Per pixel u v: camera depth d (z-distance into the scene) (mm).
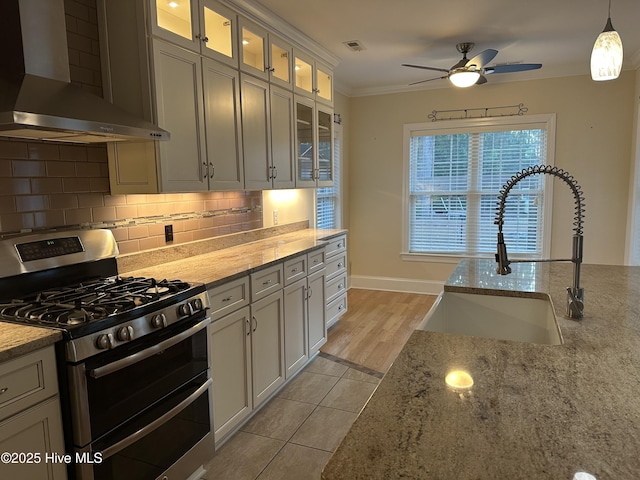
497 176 5297
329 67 4324
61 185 2215
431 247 5711
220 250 3256
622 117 4695
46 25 1981
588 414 965
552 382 1127
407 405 1013
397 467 786
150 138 2076
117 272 2406
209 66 2625
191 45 2482
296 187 3695
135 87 2277
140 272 2492
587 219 4926
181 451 2064
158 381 1925
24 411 1452
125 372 1762
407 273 5840
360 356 3715
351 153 5910
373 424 931
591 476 755
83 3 2277
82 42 2279
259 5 3029
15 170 2023
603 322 1623
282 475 2225
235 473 2238
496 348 1375
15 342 1436
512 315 2113
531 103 5020
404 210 5723
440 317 2113
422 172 5645
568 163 4941
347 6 3125
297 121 3709
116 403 1725
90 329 1603
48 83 1939
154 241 2746
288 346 3107
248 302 2605
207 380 2232
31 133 1861
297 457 2367
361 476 763
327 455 2381
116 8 2277
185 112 2455
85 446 1600
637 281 2293
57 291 2018
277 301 2941
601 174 4828
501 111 5152
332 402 2945
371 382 3236
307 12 3223
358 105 5809
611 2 3068
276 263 2896
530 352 1339
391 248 5867
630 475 757
